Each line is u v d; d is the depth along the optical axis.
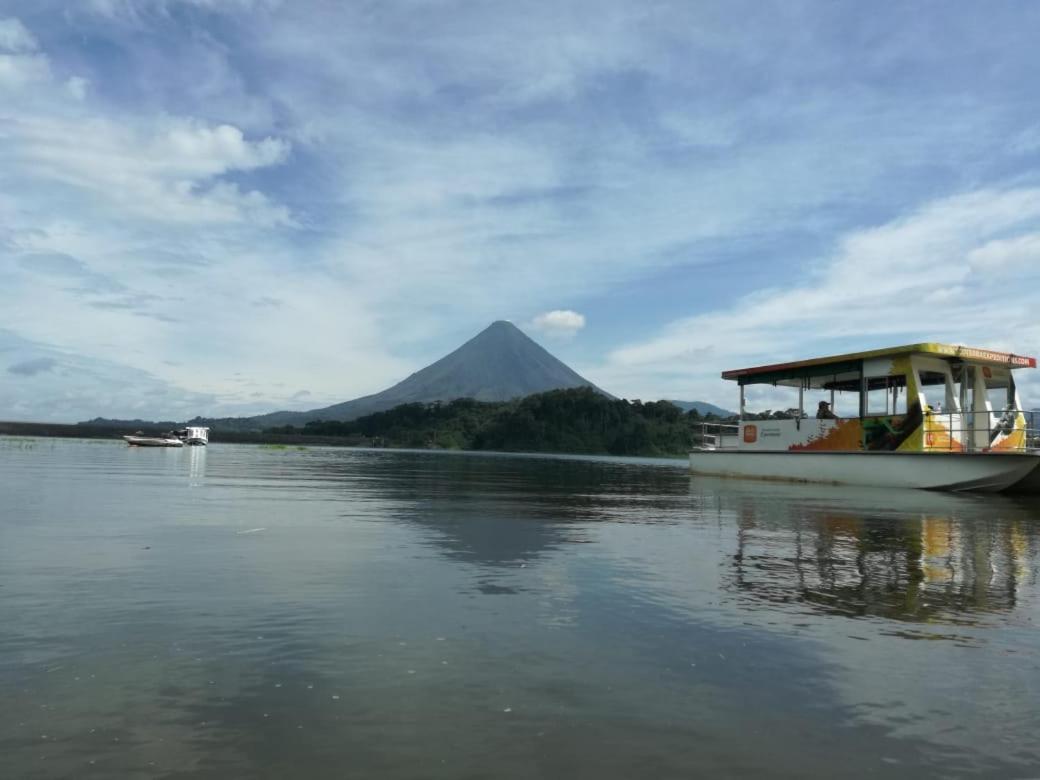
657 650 4.82
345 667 4.36
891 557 8.82
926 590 6.86
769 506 16.28
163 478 22.59
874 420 25.41
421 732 3.46
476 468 42.41
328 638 4.95
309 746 3.29
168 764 3.09
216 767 3.07
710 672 4.40
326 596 6.19
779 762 3.23
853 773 3.14
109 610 5.57
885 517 13.88
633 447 161.50
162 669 4.27
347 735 3.42
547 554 8.68
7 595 6.00
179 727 3.47
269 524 11.08
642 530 11.33
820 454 27.06
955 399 24.91
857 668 4.52
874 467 24.91
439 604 5.99
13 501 13.76
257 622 5.32
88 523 10.70
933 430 23.95
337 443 190.62
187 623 5.25
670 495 19.95
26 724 3.47
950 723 3.71
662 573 7.54
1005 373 26.33
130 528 10.24
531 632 5.20
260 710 3.69
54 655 4.48
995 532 11.57
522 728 3.53
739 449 31.69
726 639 5.11
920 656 4.78
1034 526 12.56
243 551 8.42
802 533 11.12
